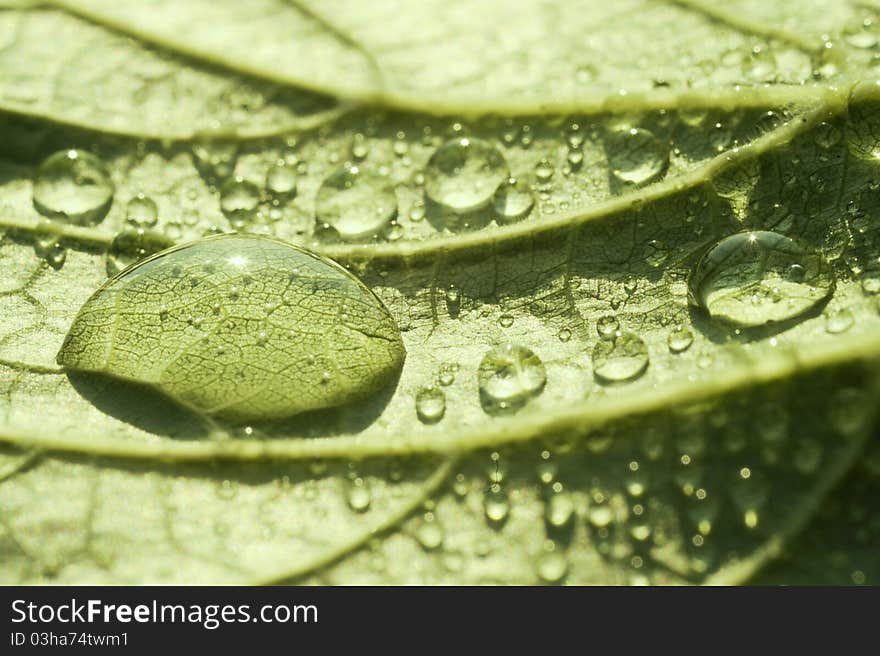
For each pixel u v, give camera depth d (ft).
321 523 0.25
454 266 0.26
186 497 0.25
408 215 0.26
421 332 0.26
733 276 0.25
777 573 0.24
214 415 0.25
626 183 0.26
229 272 0.26
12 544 0.25
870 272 0.25
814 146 0.26
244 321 0.25
